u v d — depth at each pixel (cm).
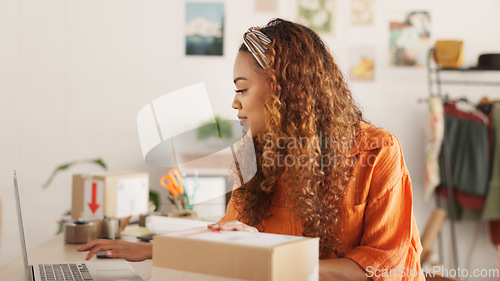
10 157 340
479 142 329
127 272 123
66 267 129
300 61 108
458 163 333
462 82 359
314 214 105
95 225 174
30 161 341
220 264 75
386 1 356
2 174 338
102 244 119
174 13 349
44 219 340
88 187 186
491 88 360
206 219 167
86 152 344
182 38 349
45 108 343
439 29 358
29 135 341
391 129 354
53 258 143
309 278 79
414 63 356
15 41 341
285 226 113
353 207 108
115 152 345
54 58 343
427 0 357
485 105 342
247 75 110
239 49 114
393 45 356
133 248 117
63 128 343
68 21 345
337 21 354
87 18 346
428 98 349
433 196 353
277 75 108
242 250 74
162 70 348
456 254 333
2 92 339
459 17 358
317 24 354
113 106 346
